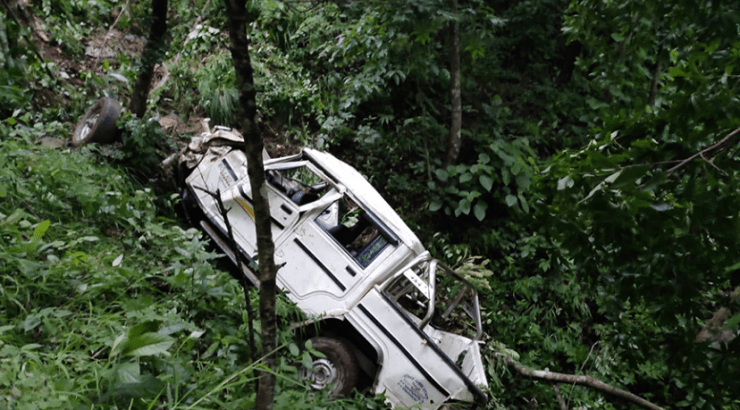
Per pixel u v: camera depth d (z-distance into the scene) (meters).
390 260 5.25
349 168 6.21
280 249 5.27
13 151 4.89
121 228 5.14
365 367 5.30
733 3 3.85
